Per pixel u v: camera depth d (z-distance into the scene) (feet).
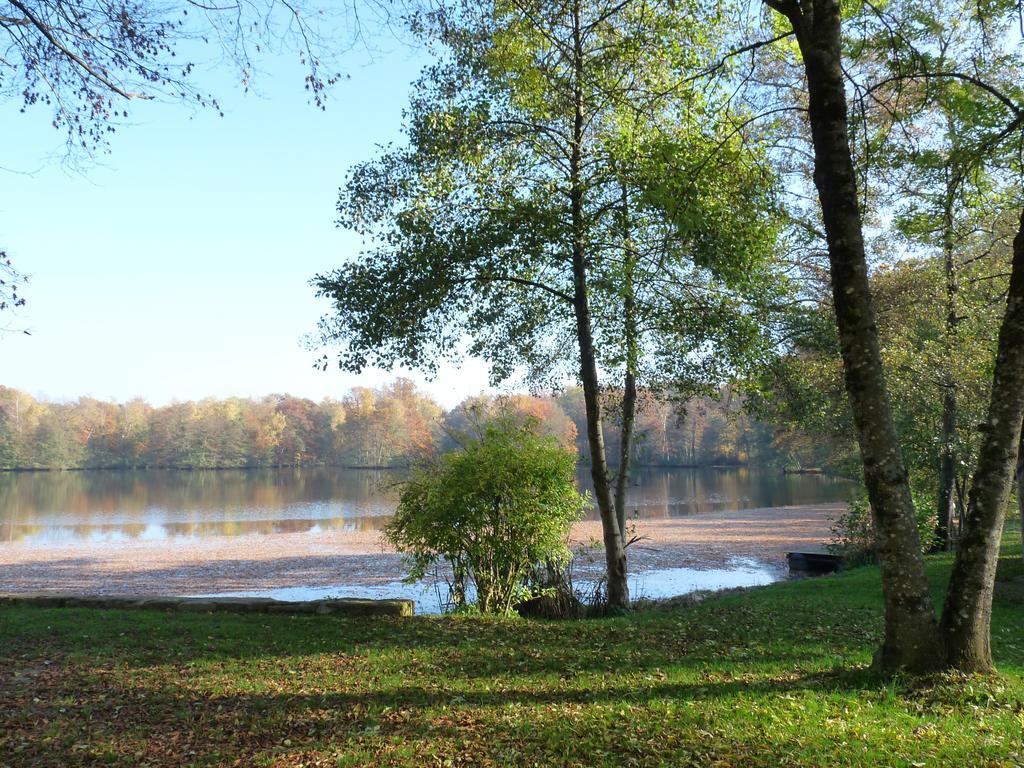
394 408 335.26
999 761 14.62
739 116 32.30
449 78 36.94
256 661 24.47
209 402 383.45
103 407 358.02
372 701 19.92
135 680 21.99
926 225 40.65
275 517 124.36
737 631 30.45
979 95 29.96
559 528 37.83
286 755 16.07
